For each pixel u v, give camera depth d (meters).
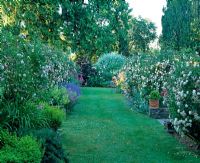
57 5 22.59
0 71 6.07
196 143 6.98
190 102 6.40
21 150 4.01
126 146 7.01
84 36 25.72
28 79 6.51
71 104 11.13
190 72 6.52
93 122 9.41
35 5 20.34
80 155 6.34
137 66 12.58
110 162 5.99
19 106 6.15
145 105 10.98
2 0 15.44
